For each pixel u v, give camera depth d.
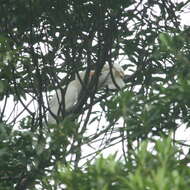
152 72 12.62
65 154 9.67
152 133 8.33
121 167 6.04
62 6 12.66
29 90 12.58
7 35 12.49
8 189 9.48
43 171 9.77
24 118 11.67
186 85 6.97
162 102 7.73
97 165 5.82
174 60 11.74
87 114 12.10
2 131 9.67
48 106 12.27
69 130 9.50
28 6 12.44
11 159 9.84
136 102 8.00
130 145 7.91
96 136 10.87
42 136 9.77
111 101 8.28
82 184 6.12
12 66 10.14
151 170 5.62
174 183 5.21
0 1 12.40
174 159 5.95
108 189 5.70
